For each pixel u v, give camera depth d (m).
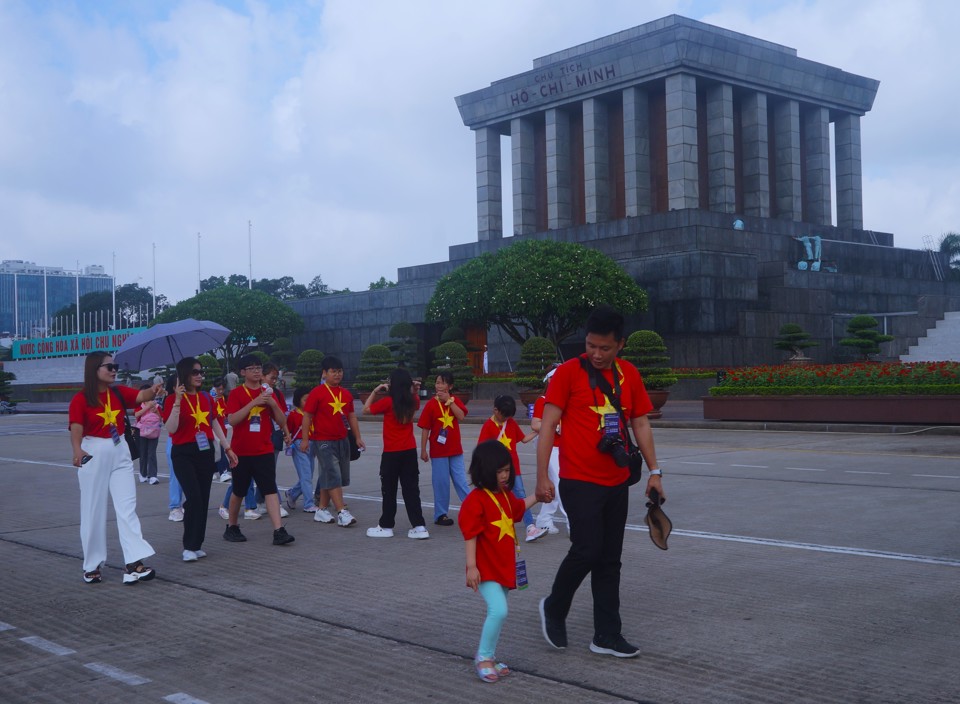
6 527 11.53
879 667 5.52
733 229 49.38
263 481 9.97
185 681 5.64
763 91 57.25
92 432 8.39
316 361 47.00
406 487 10.20
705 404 26.02
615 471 5.84
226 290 58.06
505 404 9.95
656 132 56.72
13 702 5.35
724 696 5.12
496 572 5.59
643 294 42.19
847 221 63.00
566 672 5.60
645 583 7.71
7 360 84.88
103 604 7.59
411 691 5.35
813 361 46.66
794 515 10.84
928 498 11.90
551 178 59.06
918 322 49.38
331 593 7.73
